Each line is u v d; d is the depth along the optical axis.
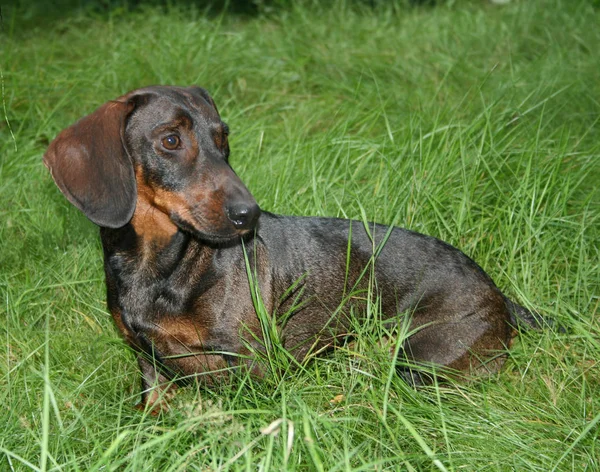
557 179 1.60
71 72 2.11
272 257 1.35
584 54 2.27
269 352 1.29
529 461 1.21
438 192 1.57
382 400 1.27
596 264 1.51
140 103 1.27
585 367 1.37
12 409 1.24
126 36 2.42
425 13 2.80
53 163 1.27
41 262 1.54
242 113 1.91
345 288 1.38
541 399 1.33
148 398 1.34
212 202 1.24
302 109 1.96
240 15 3.05
